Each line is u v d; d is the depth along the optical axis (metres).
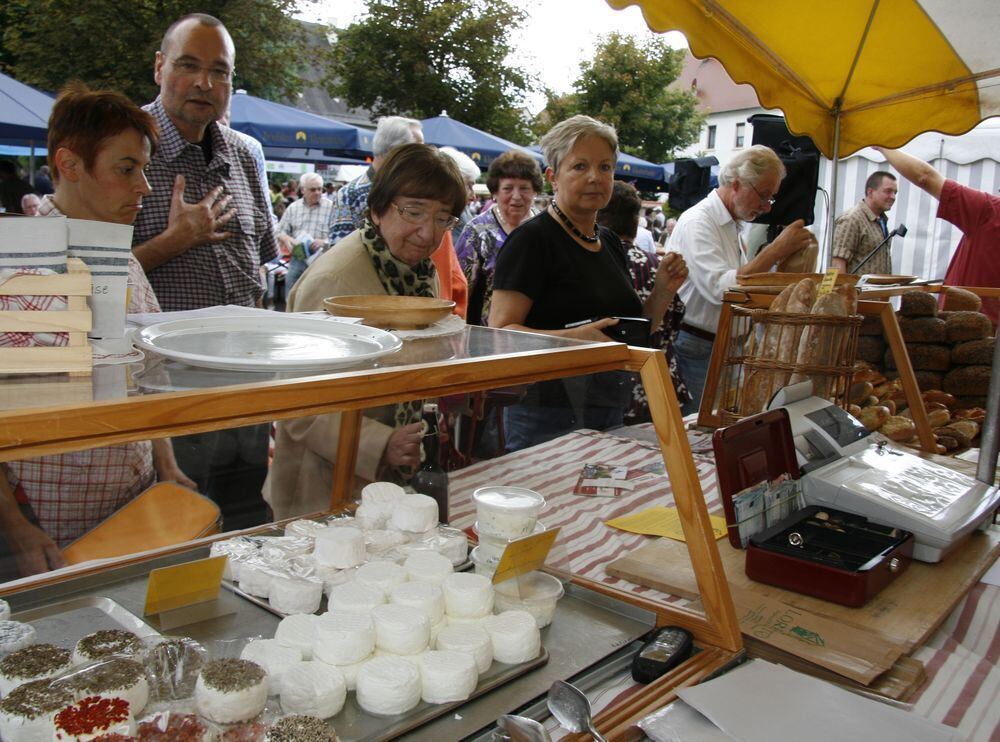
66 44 17.61
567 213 2.86
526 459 1.46
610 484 1.51
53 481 1.04
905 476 2.01
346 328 1.22
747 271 3.30
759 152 3.67
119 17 17.80
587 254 2.90
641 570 1.42
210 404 0.84
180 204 2.70
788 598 1.56
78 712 0.86
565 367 1.31
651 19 2.51
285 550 1.28
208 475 1.22
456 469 1.46
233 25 19.62
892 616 1.50
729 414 2.54
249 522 1.30
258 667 0.98
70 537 1.09
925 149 6.58
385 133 4.39
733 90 25.86
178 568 1.13
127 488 1.11
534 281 2.79
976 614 1.59
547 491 1.47
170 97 2.87
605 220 3.83
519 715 1.08
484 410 1.37
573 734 1.03
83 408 0.76
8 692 0.95
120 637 1.02
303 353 1.05
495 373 1.18
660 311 3.26
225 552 1.23
